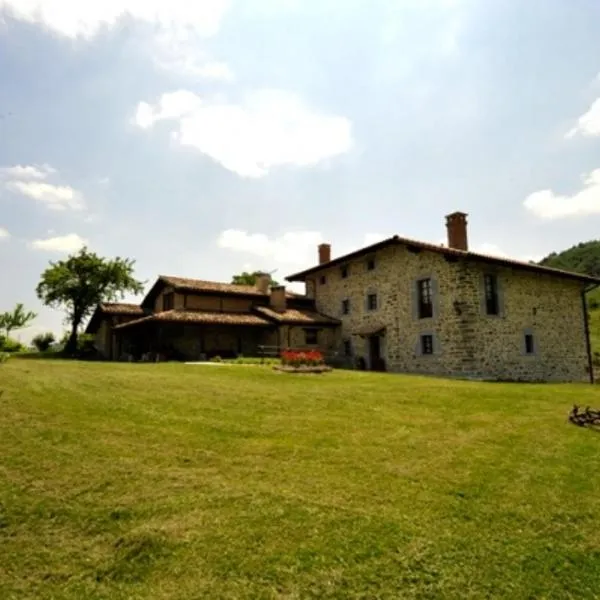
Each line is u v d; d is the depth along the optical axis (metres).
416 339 20.42
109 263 38.41
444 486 5.50
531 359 20.11
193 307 24.97
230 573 3.88
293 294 28.27
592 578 3.93
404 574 3.90
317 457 6.30
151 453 6.24
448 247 19.91
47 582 3.84
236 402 9.33
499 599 3.66
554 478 5.81
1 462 5.80
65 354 32.34
